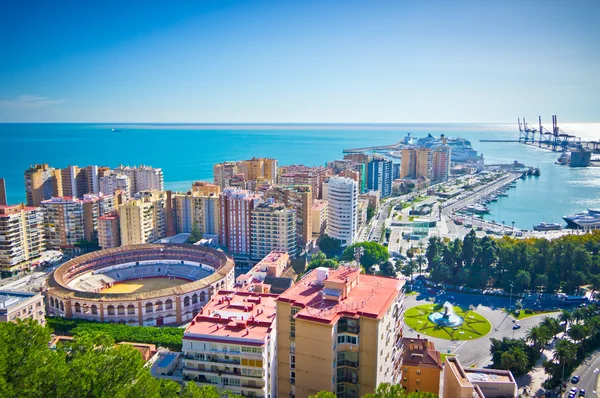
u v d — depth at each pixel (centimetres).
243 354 14838
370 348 12662
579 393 18675
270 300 18088
